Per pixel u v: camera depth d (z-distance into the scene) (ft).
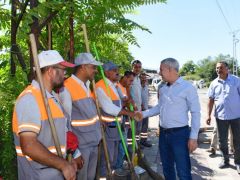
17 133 8.06
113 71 16.11
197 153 24.56
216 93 20.81
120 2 13.51
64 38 15.30
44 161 7.72
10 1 12.13
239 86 20.22
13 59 12.90
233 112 20.06
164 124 14.33
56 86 8.76
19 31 11.39
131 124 16.22
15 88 11.66
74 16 13.69
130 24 13.58
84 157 12.72
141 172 15.47
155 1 13.60
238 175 19.48
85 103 12.60
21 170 8.46
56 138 8.16
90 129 12.73
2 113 11.46
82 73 12.68
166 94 14.23
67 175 7.79
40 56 8.50
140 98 24.49
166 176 14.96
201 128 30.12
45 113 8.15
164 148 14.67
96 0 13.38
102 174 15.15
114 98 15.74
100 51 18.01
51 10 12.41
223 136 20.70
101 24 14.65
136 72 24.23
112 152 15.78
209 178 18.90
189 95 13.83
